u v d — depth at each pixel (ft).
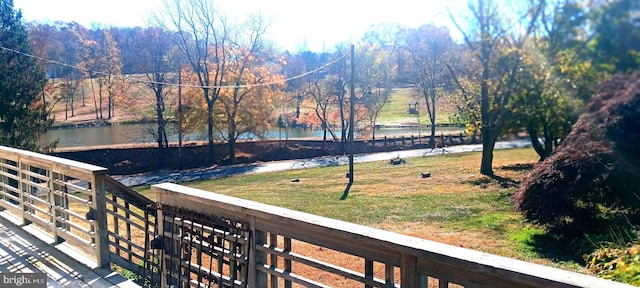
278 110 75.51
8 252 11.28
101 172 9.81
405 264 4.88
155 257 9.09
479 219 16.85
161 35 65.62
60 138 65.77
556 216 13.16
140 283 9.58
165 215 8.39
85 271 9.98
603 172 9.83
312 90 73.51
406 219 20.88
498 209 16.62
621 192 10.05
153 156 63.87
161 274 8.55
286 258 6.31
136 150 63.52
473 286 4.32
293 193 36.50
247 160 67.56
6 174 14.53
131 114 67.97
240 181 48.88
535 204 13.97
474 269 4.20
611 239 11.78
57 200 11.77
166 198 8.39
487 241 14.75
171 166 63.87
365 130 62.54
